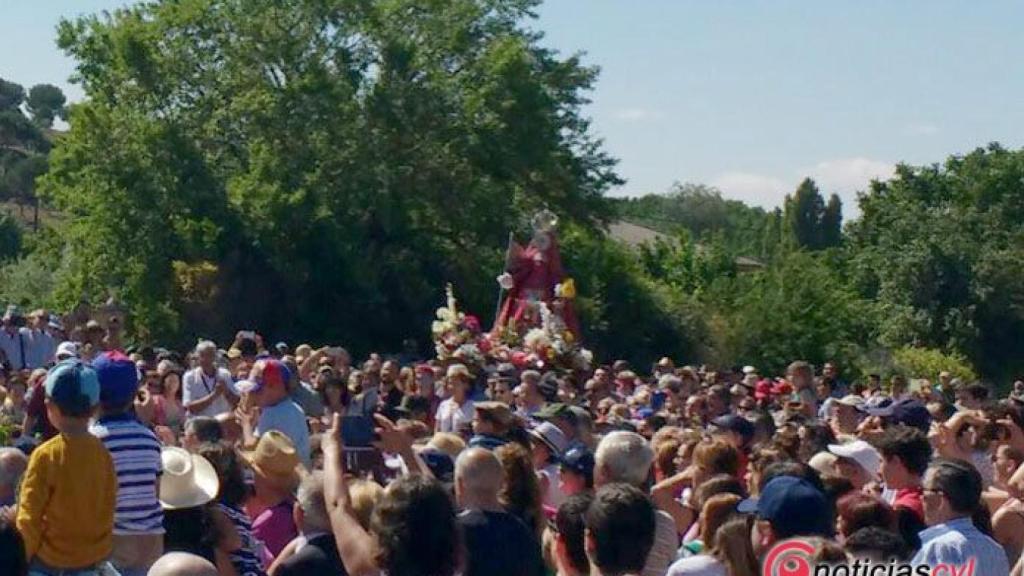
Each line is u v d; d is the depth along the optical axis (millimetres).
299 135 38906
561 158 43406
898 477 7781
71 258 38125
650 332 43312
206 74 39375
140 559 7055
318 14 40094
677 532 8344
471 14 42125
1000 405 10406
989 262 52875
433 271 40500
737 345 43469
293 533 7805
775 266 48000
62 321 24344
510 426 9086
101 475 6703
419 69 41094
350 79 39781
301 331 37844
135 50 38531
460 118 40969
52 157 38094
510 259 23672
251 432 10562
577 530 6270
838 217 104562
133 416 7508
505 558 6258
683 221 129875
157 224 36375
